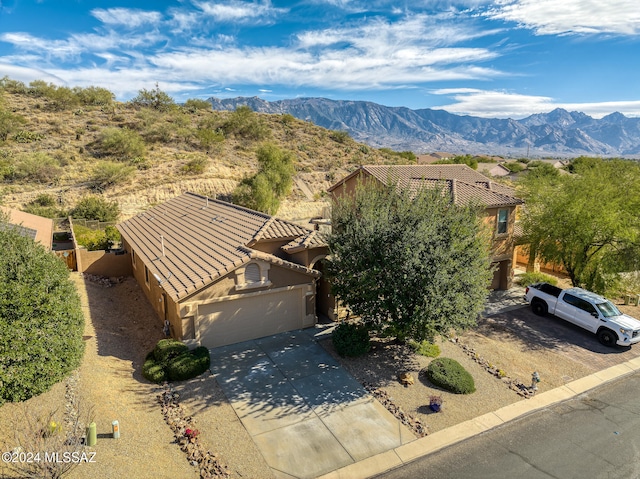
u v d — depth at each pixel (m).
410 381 13.85
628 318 17.89
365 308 14.41
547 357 16.38
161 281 15.92
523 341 17.72
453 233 14.05
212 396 12.83
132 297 21.50
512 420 12.33
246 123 77.31
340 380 14.00
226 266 15.59
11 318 10.50
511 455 10.77
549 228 21.50
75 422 9.38
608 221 19.38
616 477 10.06
